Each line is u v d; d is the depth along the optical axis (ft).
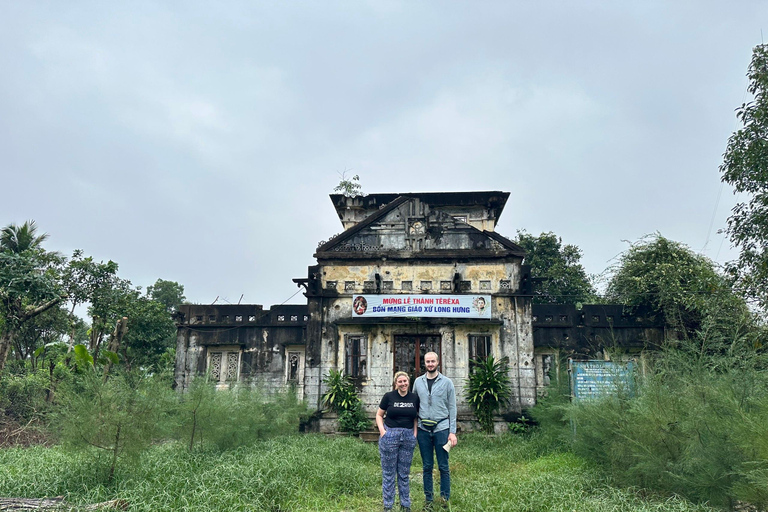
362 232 56.95
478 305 53.57
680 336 58.80
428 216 56.59
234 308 67.56
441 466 22.22
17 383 49.98
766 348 34.19
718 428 21.04
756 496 18.65
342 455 34.50
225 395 39.24
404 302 53.72
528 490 23.67
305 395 52.85
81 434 24.50
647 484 24.22
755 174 42.04
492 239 55.83
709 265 60.64
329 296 55.26
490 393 49.85
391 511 21.16
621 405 28.17
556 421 41.63
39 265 61.00
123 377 27.22
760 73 41.32
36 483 24.11
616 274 66.85
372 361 53.42
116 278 69.46
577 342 61.93
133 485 24.26
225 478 24.70
